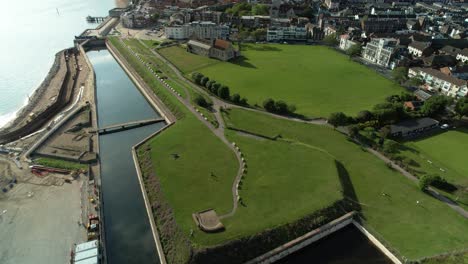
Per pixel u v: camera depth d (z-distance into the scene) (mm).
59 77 198000
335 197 97938
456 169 116562
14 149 123500
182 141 127250
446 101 151375
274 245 84875
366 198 101688
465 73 197125
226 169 110062
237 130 136000
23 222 91188
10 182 106312
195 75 186375
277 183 103188
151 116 160500
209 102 162000
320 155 118000
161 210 94750
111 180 112812
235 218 89438
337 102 167750
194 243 81750
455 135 140250
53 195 101500
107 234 91438
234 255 81500
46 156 121000
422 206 99062
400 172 113625
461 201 101125
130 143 136000
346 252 88500
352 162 117812
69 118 149250
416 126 141250
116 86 197625
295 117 149500
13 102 170500
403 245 86375
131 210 99875
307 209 93188
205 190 100188
